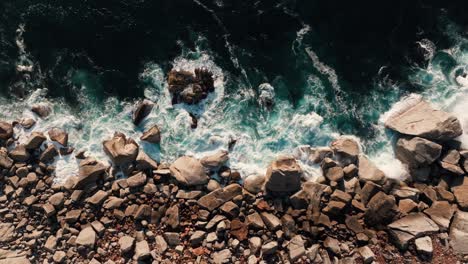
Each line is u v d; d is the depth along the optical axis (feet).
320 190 79.25
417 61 94.43
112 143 83.66
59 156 85.35
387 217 77.00
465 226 75.31
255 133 87.81
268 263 74.64
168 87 91.66
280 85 92.89
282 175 77.10
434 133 80.94
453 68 93.09
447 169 80.23
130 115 90.22
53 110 91.20
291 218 77.77
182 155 85.66
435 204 78.28
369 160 84.02
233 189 79.92
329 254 75.46
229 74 93.66
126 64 95.55
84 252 76.69
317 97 91.50
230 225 77.61
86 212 79.97
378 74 93.35
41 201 81.15
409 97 90.17
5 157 84.07
